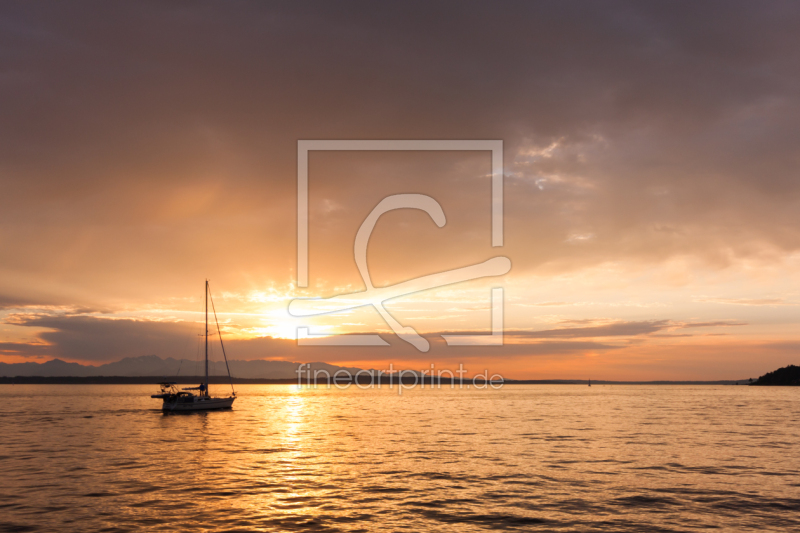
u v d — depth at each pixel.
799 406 122.88
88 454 45.81
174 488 31.81
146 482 33.53
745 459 42.38
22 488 31.84
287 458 43.31
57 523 24.80
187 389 95.25
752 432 62.59
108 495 30.06
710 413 97.25
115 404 135.00
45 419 84.94
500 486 32.38
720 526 24.56
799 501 28.86
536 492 30.86
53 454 45.88
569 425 73.12
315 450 48.09
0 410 108.44
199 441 55.38
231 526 24.41
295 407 126.44
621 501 28.86
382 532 23.61
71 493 30.55
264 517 25.75
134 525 24.48
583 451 46.88
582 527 24.39
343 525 24.56
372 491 31.08
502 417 89.56
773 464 40.03
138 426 72.94
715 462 40.91
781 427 68.81
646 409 111.81
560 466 39.16
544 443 52.66
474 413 101.06
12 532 23.53
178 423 78.00
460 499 29.25
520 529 24.08
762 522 25.14
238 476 35.47
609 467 38.75
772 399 167.75
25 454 45.94
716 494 30.39
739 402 145.88
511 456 44.03
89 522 24.92
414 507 27.61
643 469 37.91
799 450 47.41
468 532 23.66
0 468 38.81
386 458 43.16
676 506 27.84
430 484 32.94
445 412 104.38
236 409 115.00
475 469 37.94
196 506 27.75
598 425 72.75
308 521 25.12
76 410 108.69
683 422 77.19
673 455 44.41
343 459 42.66
